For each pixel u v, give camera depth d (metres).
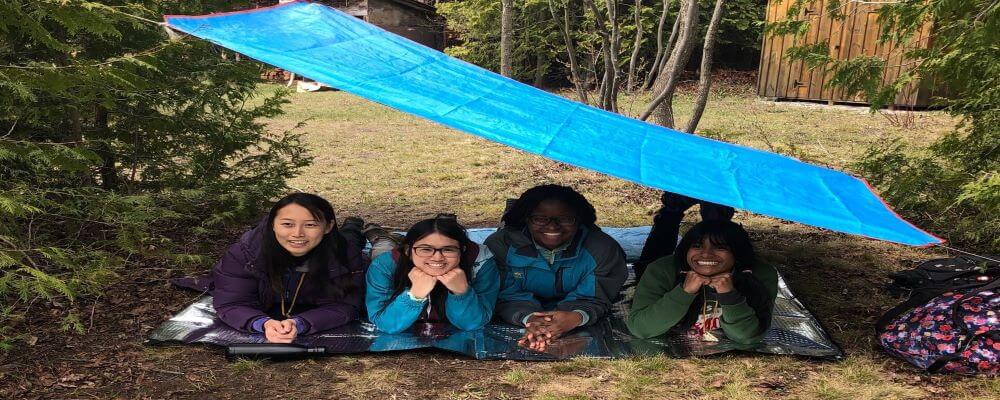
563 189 3.90
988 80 5.27
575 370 3.45
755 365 3.53
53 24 4.66
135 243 4.79
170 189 5.73
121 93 5.03
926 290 3.75
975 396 3.22
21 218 4.64
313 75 3.56
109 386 3.19
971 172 5.63
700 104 7.82
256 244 3.76
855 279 5.00
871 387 3.31
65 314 3.95
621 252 4.12
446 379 3.35
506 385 3.30
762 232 6.34
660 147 3.93
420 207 7.22
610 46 8.34
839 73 5.51
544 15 18.19
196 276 4.71
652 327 3.68
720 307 3.74
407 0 21.64
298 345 3.52
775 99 16.78
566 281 4.03
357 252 3.91
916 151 9.74
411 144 11.26
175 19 4.04
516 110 3.97
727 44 23.75
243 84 6.22
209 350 3.58
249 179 6.34
